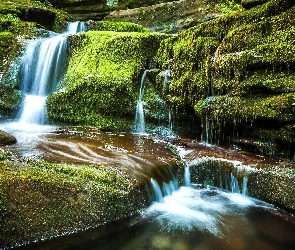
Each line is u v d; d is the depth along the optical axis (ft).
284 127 20.24
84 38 33.40
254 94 21.83
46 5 56.90
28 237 13.25
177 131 27.22
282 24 21.79
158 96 28.63
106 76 29.19
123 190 16.22
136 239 14.71
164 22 48.96
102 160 19.35
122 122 28.27
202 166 20.58
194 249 14.16
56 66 33.30
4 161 16.55
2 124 28.22
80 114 28.78
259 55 21.52
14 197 13.60
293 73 20.34
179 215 16.89
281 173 17.99
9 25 38.75
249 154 21.88
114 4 57.06
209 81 24.58
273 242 14.79
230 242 14.74
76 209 14.65
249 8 25.21
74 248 13.82
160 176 18.67
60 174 15.98
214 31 26.03
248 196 18.92
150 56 30.89
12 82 31.37
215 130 23.80
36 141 23.02
